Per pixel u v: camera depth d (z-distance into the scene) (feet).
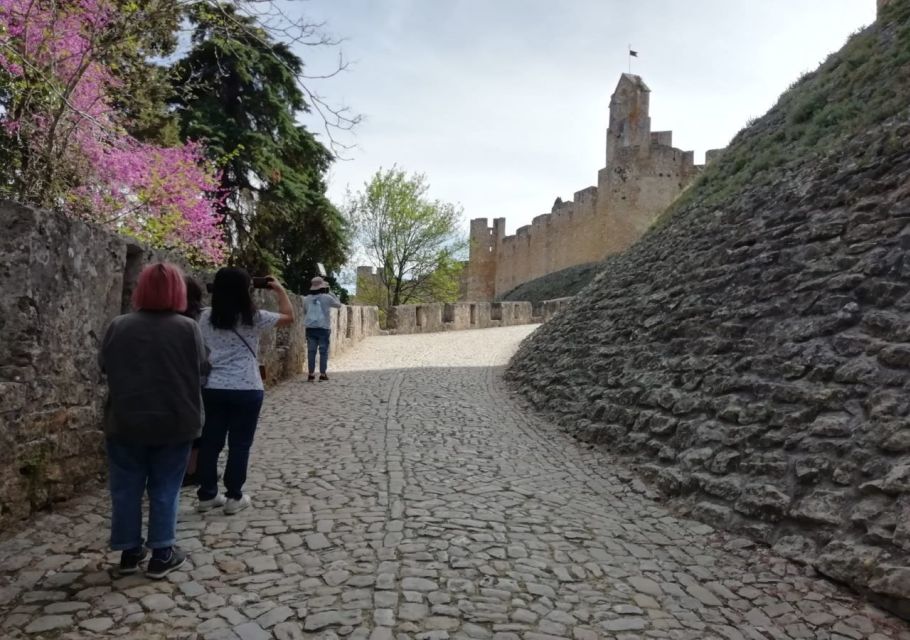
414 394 31.76
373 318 69.00
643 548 14.25
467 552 13.15
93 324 15.62
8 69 26.40
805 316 19.47
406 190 117.50
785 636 10.69
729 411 18.53
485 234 228.02
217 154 57.52
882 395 14.76
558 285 158.20
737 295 23.61
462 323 82.38
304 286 75.77
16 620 9.68
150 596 10.63
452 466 19.58
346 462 19.29
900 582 11.25
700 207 41.39
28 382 13.19
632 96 171.53
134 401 10.93
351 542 13.30
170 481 11.55
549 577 12.31
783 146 38.17
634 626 10.68
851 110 33.42
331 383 34.17
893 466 13.10
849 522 13.08
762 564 13.50
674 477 17.94
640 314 29.73
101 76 30.35
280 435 22.35
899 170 21.62
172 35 30.58
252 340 14.87
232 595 10.85
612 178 155.53
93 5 27.35
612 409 23.91
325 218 71.10
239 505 14.82
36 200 28.04
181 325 11.58
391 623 10.16
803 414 16.28
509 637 10.03
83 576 11.22
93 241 15.52
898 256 18.08
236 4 20.94
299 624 10.00
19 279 13.03
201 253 38.73
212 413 14.53
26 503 13.14
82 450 15.20
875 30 40.78
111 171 31.86
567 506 16.71
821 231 22.24
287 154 70.49
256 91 64.03
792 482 14.93
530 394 32.01
